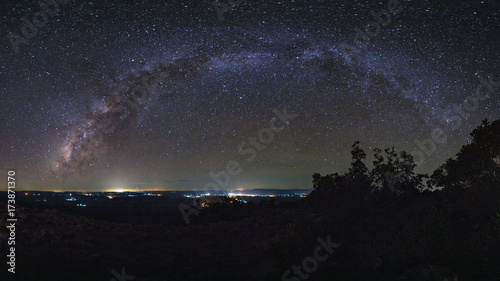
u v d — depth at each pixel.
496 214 10.00
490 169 12.41
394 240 10.79
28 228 13.38
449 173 14.46
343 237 11.77
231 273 9.63
